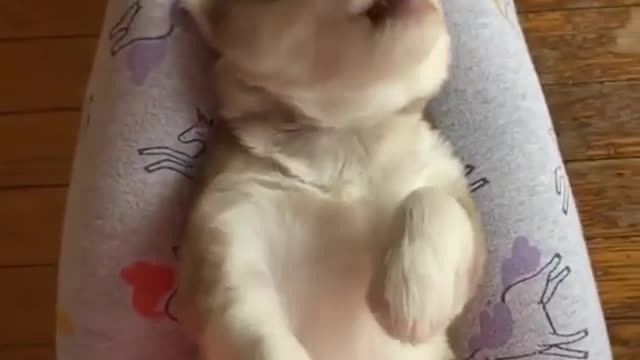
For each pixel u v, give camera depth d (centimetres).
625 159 62
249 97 42
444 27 42
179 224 46
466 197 43
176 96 46
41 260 61
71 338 46
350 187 42
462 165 46
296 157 42
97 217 45
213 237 41
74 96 64
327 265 43
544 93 63
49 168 63
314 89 40
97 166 46
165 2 46
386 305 39
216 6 41
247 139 43
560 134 62
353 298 43
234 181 43
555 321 46
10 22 66
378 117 41
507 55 48
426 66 41
